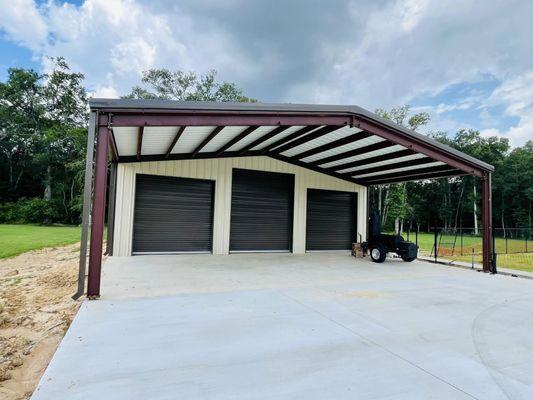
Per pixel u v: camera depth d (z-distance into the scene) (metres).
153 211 9.27
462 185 35.91
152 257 8.82
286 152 10.23
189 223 9.70
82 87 33.50
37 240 13.99
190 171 9.61
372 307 4.45
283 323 3.69
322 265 8.37
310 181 11.38
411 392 2.29
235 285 5.66
